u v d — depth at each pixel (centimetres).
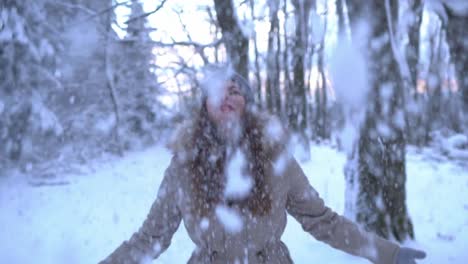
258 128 154
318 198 160
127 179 1122
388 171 420
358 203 427
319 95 2495
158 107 1952
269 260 156
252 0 784
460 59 344
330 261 387
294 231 495
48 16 1217
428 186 843
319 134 2477
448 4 335
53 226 599
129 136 1866
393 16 360
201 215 152
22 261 437
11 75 1198
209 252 157
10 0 1172
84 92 1606
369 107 399
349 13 340
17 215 698
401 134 418
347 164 445
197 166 153
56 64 1267
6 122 1214
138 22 920
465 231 473
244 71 714
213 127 155
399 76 379
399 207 423
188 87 973
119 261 159
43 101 1322
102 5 969
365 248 156
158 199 162
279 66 1666
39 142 1325
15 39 1174
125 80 1764
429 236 458
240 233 152
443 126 1517
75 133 1595
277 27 1442
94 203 777
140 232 163
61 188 1016
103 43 1002
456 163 1237
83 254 457
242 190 149
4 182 1129
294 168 157
